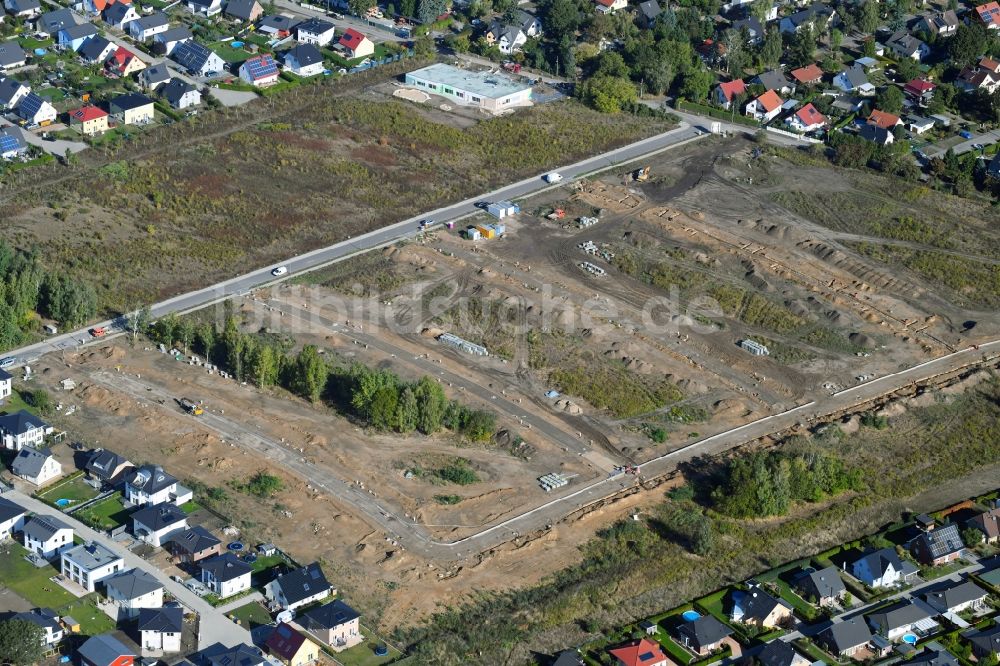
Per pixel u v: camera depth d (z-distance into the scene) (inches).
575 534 6609.3
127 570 6141.7
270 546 6348.4
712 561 6491.1
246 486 6825.8
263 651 5738.2
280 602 6003.9
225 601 6028.5
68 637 5782.5
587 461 7160.4
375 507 6717.5
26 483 6752.0
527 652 5885.8
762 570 6461.6
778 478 6806.1
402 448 7185.0
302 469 6968.5
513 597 6190.9
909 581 6446.9
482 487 6914.4
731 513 6771.7
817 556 6525.6
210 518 6555.1
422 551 6441.9
